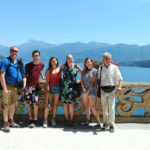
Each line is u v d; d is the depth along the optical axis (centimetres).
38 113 415
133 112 421
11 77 370
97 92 383
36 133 364
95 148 315
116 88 377
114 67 376
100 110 415
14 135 354
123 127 398
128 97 420
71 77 389
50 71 392
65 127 393
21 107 415
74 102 397
